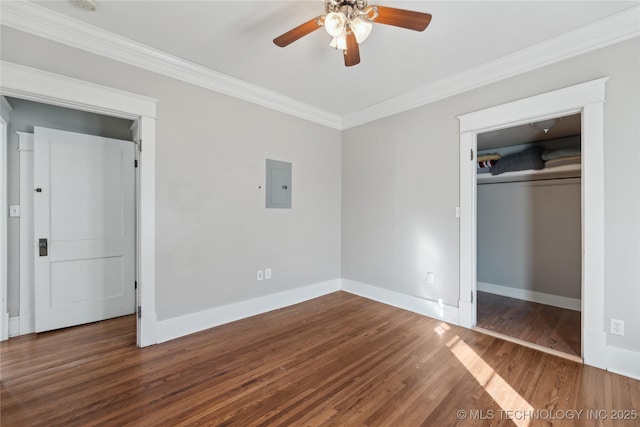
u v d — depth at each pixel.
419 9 1.90
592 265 2.09
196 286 2.71
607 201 2.03
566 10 1.89
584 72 2.12
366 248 3.76
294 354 2.28
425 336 2.61
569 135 3.67
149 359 2.19
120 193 3.06
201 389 1.84
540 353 2.29
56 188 2.70
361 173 3.81
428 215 3.10
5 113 2.45
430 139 3.06
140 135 2.39
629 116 1.95
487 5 1.85
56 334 2.62
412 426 1.53
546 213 3.66
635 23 1.90
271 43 2.30
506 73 2.50
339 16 1.56
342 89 3.13
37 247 2.60
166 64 2.48
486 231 4.20
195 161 2.69
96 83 2.18
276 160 3.33
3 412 1.61
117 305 3.05
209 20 2.02
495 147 4.33
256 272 3.16
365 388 1.86
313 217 3.74
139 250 2.40
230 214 2.94
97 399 1.73
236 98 2.97
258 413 1.63
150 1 1.83
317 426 1.53
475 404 1.70
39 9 1.89
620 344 1.99
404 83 2.98
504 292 4.01
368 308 3.35
